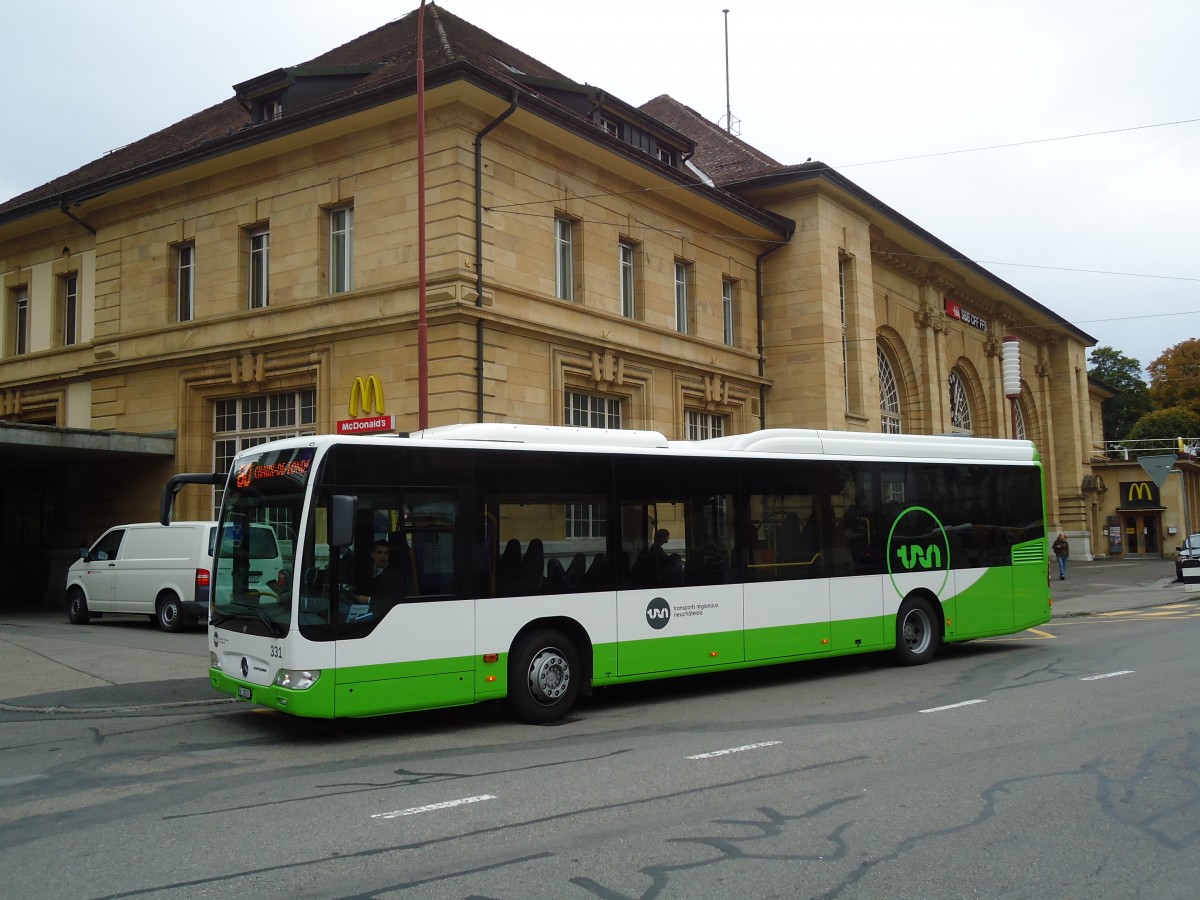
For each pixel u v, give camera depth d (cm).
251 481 977
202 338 2348
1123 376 8306
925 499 1397
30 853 590
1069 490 5419
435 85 1961
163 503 1005
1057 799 669
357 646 897
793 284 2958
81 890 524
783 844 579
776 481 1228
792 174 2895
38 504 2691
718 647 1144
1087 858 552
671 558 1118
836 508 1289
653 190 2508
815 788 705
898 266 3581
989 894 498
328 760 841
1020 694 1100
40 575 2661
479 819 640
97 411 2552
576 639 1054
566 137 2203
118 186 2470
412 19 2666
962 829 604
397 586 927
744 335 2888
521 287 2111
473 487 984
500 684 977
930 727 923
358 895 506
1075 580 3525
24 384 2744
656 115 3788
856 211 3159
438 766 806
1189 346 7269
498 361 2039
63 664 1373
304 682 871
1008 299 4512
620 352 2364
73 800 716
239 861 565
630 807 663
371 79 2273
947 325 4012
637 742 889
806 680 1266
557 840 592
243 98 2444
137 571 1881
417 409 1991
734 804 667
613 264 2394
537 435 1059
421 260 1658
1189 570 3238
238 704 1122
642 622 1084
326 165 2184
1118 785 704
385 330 2048
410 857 565
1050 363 5497
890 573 1338
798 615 1225
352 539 889
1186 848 569
